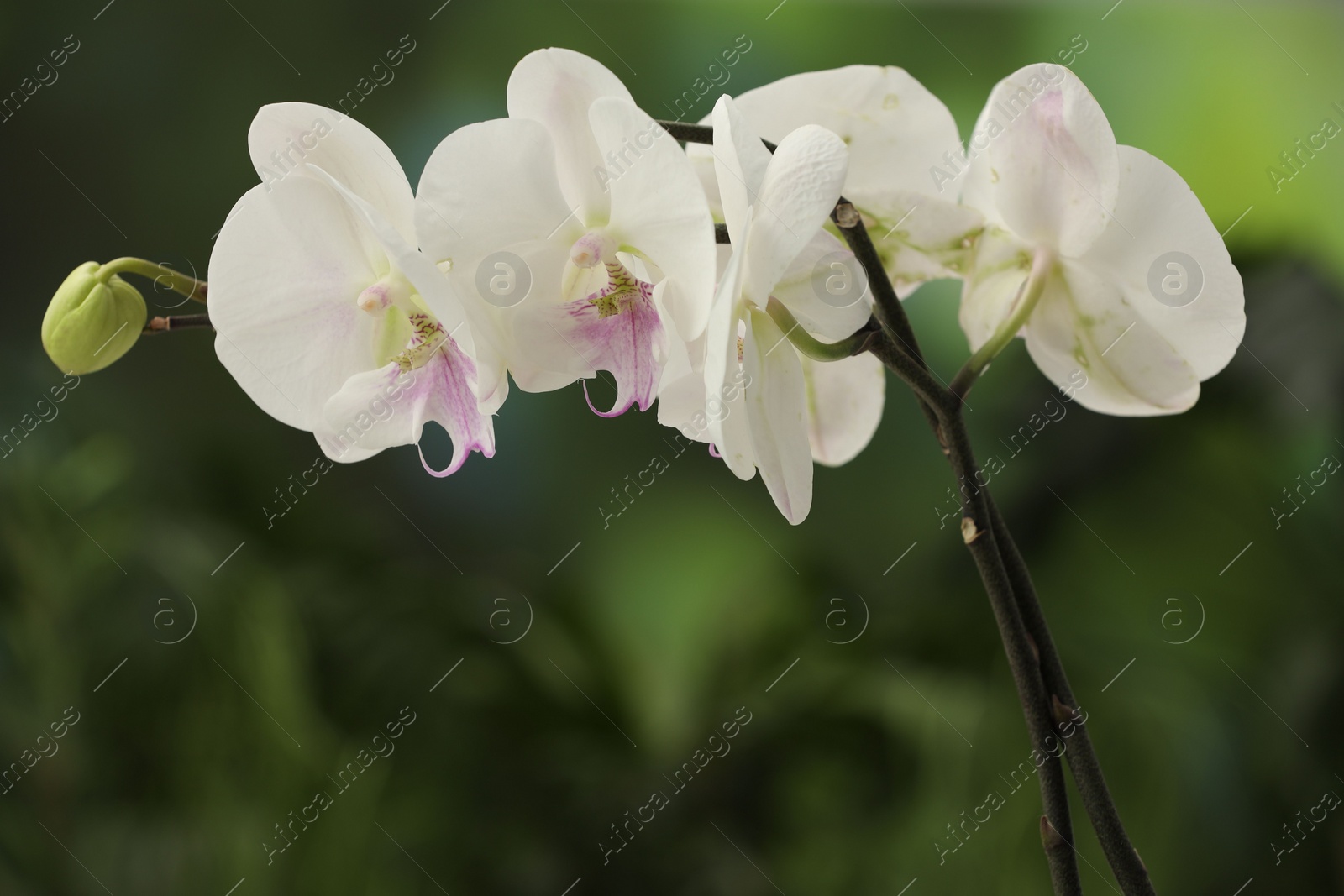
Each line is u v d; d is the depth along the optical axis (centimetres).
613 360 116
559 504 285
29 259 269
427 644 194
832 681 185
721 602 248
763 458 116
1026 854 169
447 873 180
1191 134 269
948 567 195
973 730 173
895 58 289
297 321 119
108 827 177
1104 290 120
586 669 202
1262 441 181
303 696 182
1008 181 119
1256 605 181
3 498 188
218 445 220
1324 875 168
